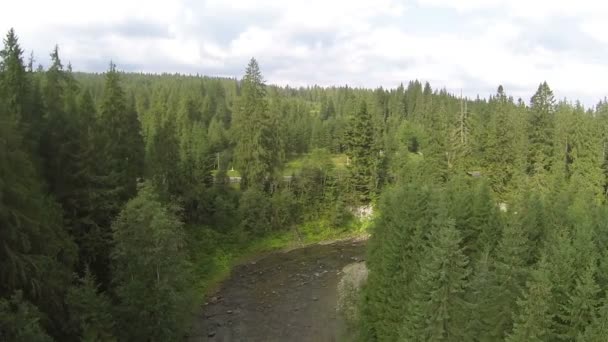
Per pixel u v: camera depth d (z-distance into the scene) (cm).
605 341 2230
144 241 2847
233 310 4356
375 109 11656
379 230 3825
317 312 4347
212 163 7538
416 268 3059
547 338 2350
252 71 6612
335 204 7156
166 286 2812
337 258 6034
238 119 6750
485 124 9369
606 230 3238
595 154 6706
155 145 5416
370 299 3575
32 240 2450
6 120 2441
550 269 2631
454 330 2527
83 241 3359
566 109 9031
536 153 7075
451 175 6931
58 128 3472
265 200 6550
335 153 11012
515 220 3297
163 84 14525
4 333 1917
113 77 4197
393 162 7831
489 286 2581
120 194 3791
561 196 5116
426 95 16250
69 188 3422
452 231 2520
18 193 2306
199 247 5616
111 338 2567
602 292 2636
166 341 2833
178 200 5281
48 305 2481
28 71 3922
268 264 5766
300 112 13650
